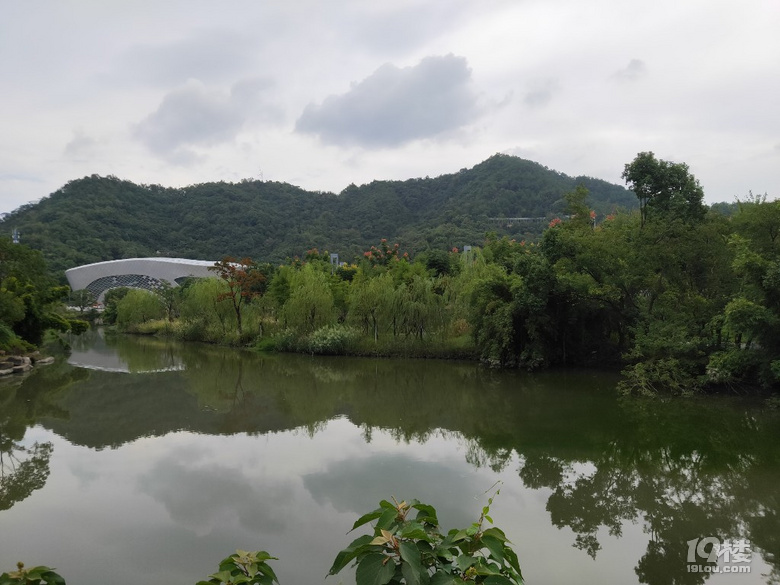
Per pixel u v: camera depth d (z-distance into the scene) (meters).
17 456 13.68
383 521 3.39
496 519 9.71
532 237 92.00
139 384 25.11
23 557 8.35
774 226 21.48
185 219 134.38
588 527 9.47
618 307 27.59
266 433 15.89
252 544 8.62
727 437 15.44
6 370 27.55
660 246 24.33
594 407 19.61
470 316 31.25
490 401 20.88
